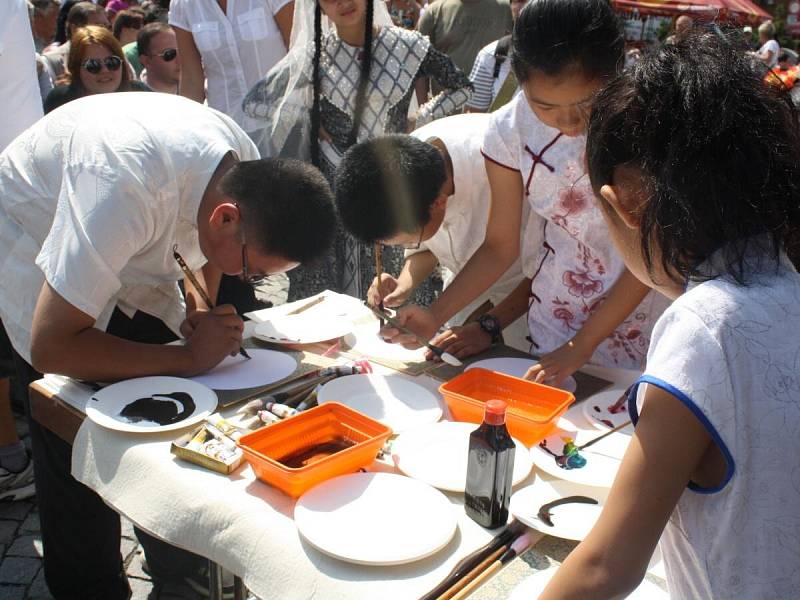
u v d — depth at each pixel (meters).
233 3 3.61
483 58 4.30
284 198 1.61
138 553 2.51
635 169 0.88
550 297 2.00
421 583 1.11
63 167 1.72
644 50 0.95
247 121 3.55
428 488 1.30
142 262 1.84
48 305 1.61
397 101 3.11
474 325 2.05
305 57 3.10
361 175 1.77
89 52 3.52
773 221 0.83
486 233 2.07
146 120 1.75
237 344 1.84
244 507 1.27
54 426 1.69
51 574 2.04
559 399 1.57
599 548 0.82
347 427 1.45
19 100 3.08
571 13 1.50
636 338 1.96
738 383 0.80
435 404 1.67
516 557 1.19
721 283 0.84
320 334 2.06
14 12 2.99
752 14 9.66
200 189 1.72
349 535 1.17
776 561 0.82
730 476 0.81
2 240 1.93
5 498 2.76
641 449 0.82
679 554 0.90
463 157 2.06
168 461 1.42
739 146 0.80
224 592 1.75
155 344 1.88
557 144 1.78
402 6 6.63
